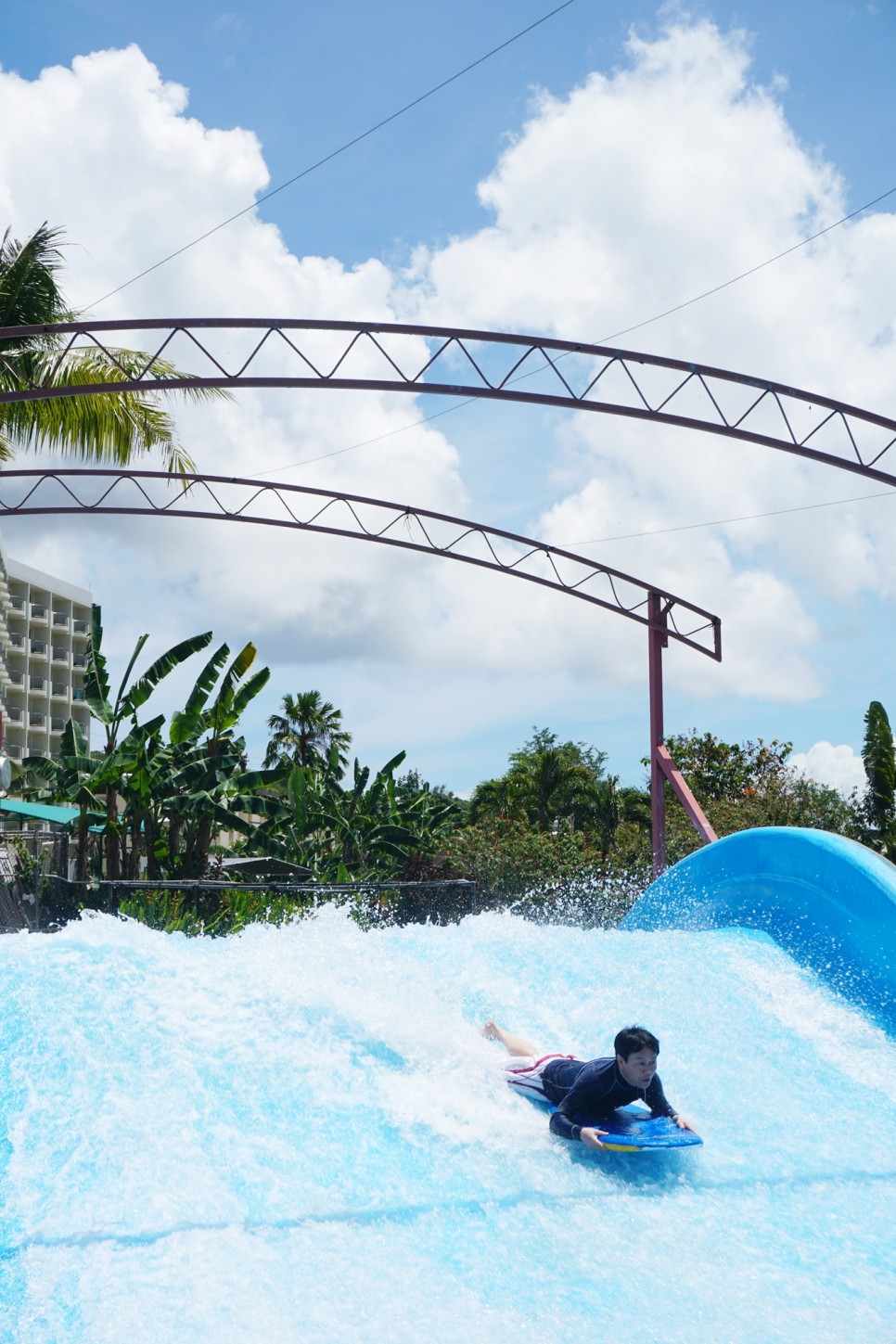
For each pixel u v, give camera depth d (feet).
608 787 133.39
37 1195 11.89
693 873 28.84
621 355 53.36
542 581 70.95
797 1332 10.91
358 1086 15.43
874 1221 13.51
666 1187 14.08
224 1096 14.37
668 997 21.12
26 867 70.85
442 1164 13.91
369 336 51.85
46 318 61.93
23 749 246.68
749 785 107.76
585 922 80.02
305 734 188.14
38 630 261.03
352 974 19.80
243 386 50.83
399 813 102.58
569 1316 10.95
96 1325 10.05
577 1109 15.25
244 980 17.74
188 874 74.64
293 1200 12.52
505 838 88.89
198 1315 10.34
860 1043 19.93
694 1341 10.66
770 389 54.29
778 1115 16.81
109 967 16.65
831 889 23.39
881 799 131.44
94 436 65.05
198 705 73.51
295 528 71.10
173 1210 11.91
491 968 21.61
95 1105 13.52
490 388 53.16
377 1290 11.07
